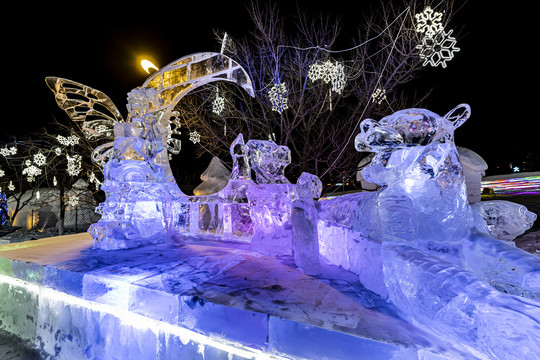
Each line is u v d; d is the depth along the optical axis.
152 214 3.39
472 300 0.99
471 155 7.30
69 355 2.19
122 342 1.94
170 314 1.72
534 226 8.05
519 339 0.85
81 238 3.91
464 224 1.65
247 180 3.62
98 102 4.40
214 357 1.58
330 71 6.39
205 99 9.77
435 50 5.49
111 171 3.41
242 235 3.50
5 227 11.40
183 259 2.60
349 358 1.22
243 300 1.60
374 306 1.51
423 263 1.24
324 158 9.84
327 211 2.54
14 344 2.44
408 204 1.62
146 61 4.84
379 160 1.81
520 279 1.28
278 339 1.38
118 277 2.05
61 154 11.17
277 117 9.93
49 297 2.35
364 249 1.83
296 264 2.27
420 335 1.21
